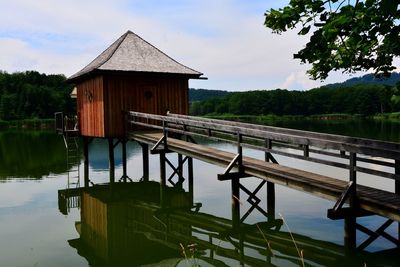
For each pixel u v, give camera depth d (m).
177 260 7.50
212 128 10.22
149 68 16.62
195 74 17.06
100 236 9.35
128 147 30.12
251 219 9.95
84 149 18.86
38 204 12.59
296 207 10.84
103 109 16.23
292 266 6.90
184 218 10.58
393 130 37.53
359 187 7.04
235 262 7.21
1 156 23.81
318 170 16.25
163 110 17.06
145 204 12.59
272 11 4.77
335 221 9.50
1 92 89.81
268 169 8.59
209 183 14.92
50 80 98.88
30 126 69.88
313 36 4.06
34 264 7.57
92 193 14.27
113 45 19.28
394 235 8.20
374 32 3.80
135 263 7.53
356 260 6.81
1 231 9.76
